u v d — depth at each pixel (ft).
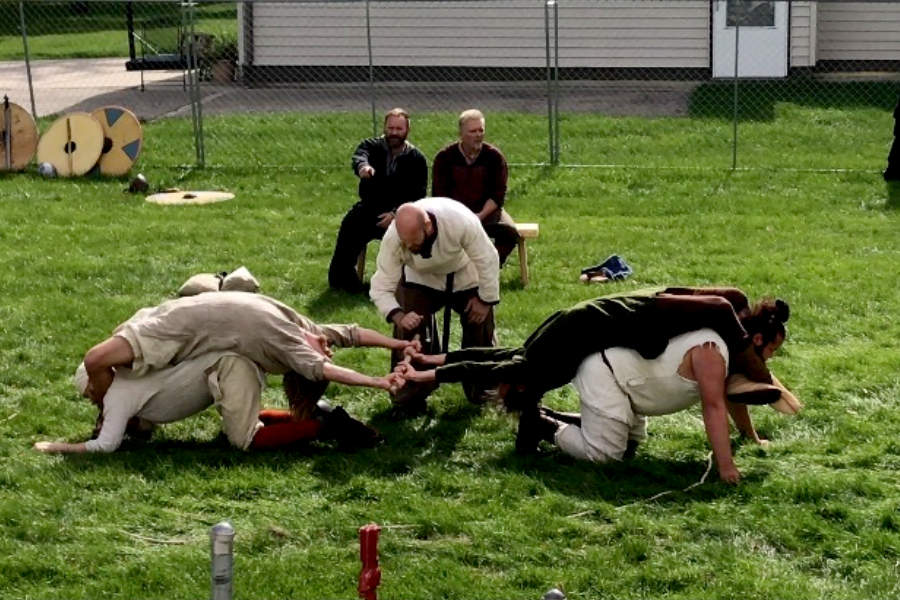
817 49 101.86
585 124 81.92
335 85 98.78
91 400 32.91
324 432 32.19
